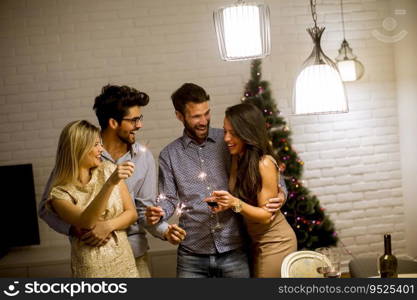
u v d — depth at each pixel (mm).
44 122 5117
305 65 2631
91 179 2535
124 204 2607
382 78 5219
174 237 2766
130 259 2576
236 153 2836
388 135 5258
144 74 5105
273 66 5160
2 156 5125
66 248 5145
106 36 5066
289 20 5133
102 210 2379
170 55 5102
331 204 5262
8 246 5035
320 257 2705
